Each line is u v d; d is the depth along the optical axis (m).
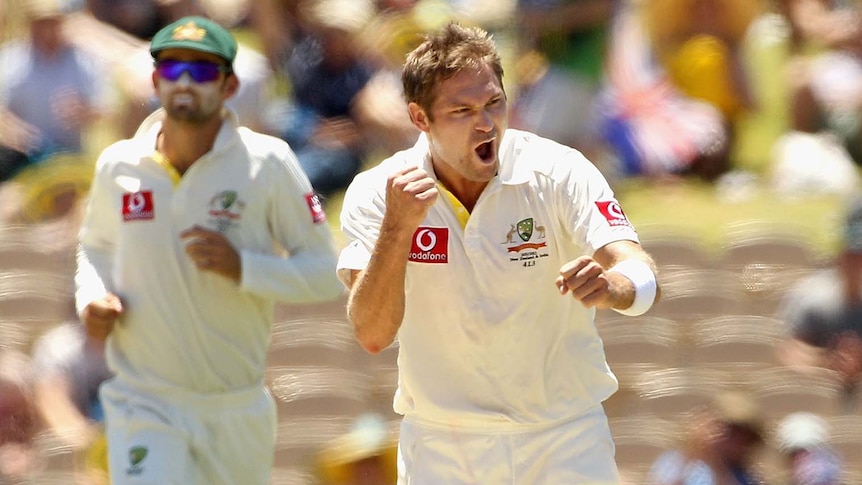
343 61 36.31
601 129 37.75
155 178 19.58
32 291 34.31
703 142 37.91
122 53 39.41
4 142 37.84
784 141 38.91
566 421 16.33
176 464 19.33
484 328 15.91
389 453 28.55
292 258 19.77
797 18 42.19
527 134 16.17
